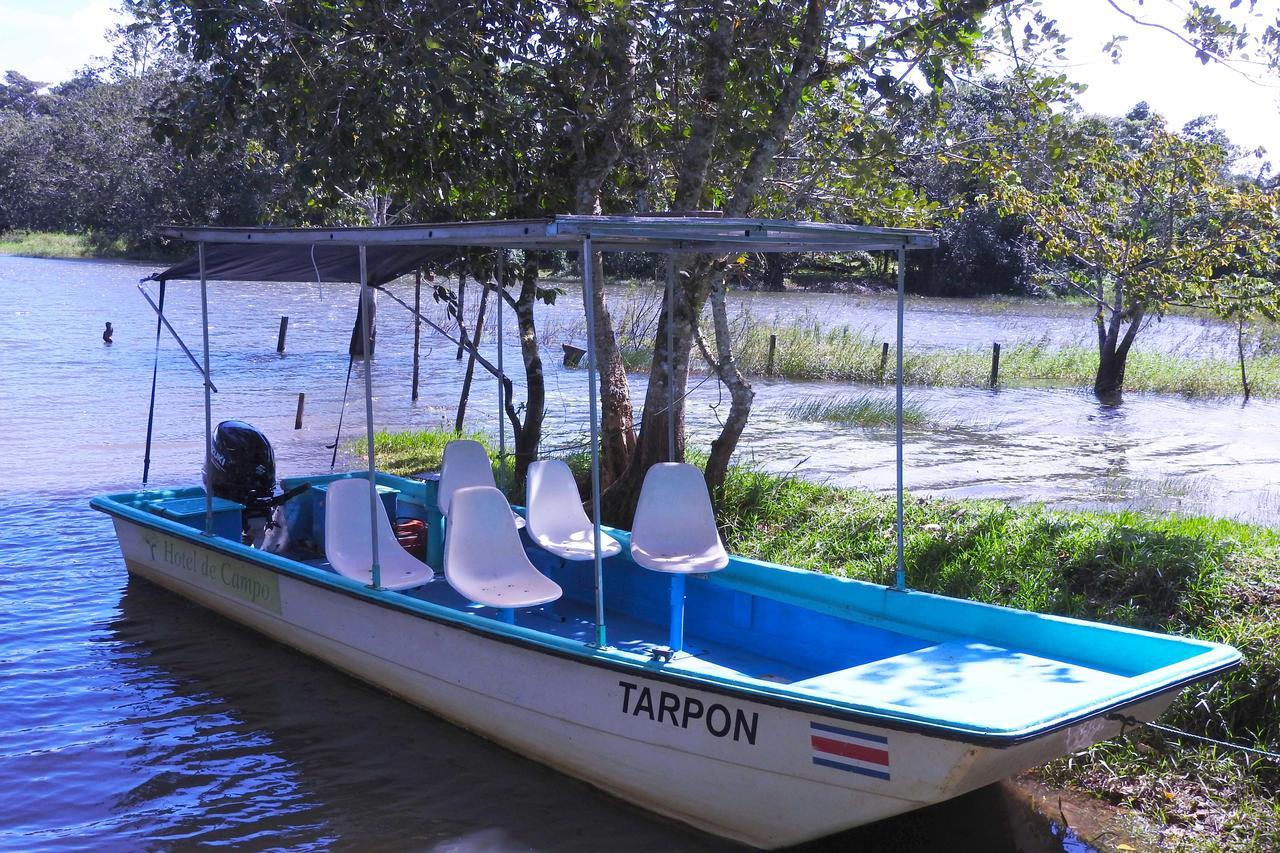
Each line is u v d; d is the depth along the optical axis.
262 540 8.55
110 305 33.81
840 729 4.44
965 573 7.33
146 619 7.91
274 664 7.11
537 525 6.91
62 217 69.94
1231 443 15.26
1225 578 6.68
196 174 38.84
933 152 9.96
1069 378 22.59
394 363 22.75
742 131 7.94
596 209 9.01
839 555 8.14
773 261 44.72
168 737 6.09
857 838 5.08
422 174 9.45
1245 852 4.81
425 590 7.56
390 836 5.09
